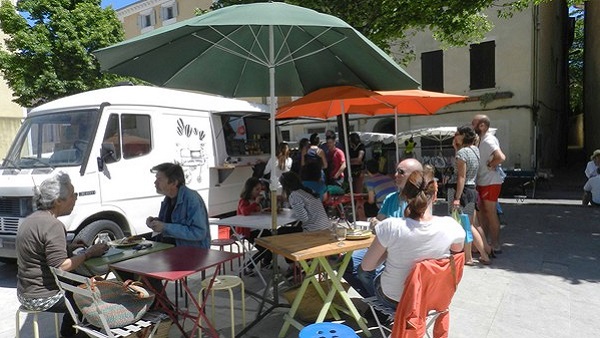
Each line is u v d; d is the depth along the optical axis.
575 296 4.72
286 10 3.36
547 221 8.86
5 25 11.47
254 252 6.09
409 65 17.92
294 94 5.75
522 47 15.60
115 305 2.99
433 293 2.80
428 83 17.55
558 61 21.72
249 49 4.71
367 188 7.84
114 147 6.27
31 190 5.38
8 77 11.78
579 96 31.75
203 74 5.02
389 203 4.23
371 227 4.17
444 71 17.14
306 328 2.72
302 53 4.77
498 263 5.90
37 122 6.44
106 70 4.20
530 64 15.52
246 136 9.20
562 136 23.50
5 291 5.43
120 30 12.98
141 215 6.57
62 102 6.50
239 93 5.60
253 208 5.70
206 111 8.08
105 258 3.41
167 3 24.27
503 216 9.54
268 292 4.82
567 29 23.97
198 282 5.43
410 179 3.01
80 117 6.25
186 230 3.98
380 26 9.60
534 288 4.96
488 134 5.98
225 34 4.28
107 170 6.11
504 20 15.81
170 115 7.27
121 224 6.36
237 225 4.74
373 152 15.54
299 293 3.79
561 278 5.29
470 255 5.84
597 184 10.28
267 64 4.32
